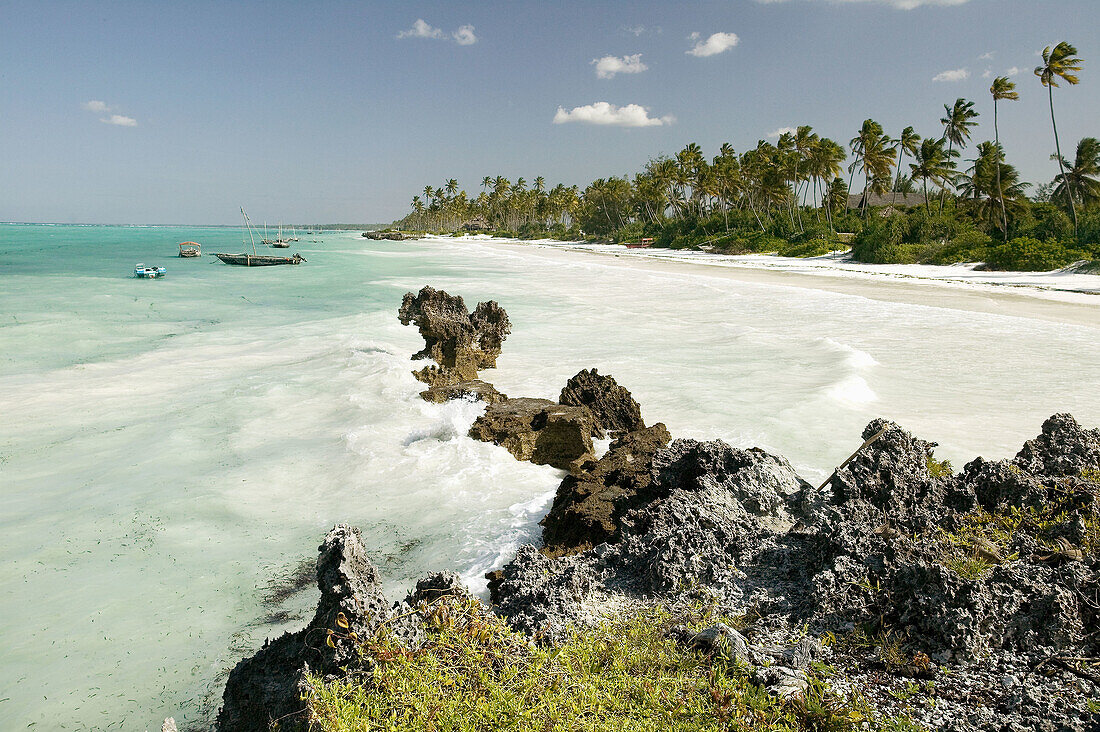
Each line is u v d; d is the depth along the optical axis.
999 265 50.19
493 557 7.34
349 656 4.13
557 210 173.75
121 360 19.36
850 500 6.22
